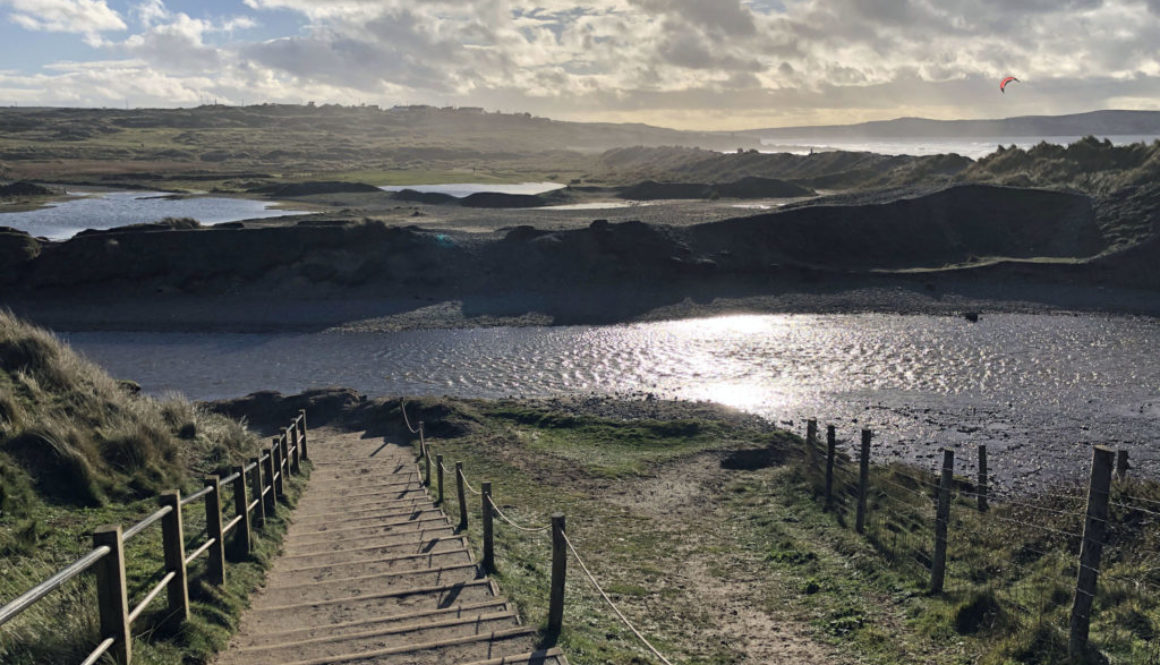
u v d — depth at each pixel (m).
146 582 7.13
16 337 13.55
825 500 13.87
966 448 22.23
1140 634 7.16
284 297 45.84
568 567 10.91
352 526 11.73
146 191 105.94
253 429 23.20
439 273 48.50
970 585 9.32
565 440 20.98
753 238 53.97
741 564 11.27
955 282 48.88
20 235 47.75
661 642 8.30
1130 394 27.80
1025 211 57.44
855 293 47.44
